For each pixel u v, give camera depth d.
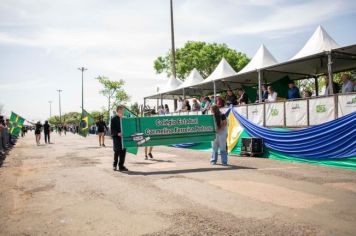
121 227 4.30
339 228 4.09
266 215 4.67
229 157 12.29
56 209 5.25
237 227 4.18
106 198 5.88
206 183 7.03
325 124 9.94
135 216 4.76
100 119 20.12
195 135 10.88
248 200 5.54
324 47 12.33
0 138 15.45
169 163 10.62
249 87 18.88
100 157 12.95
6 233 4.18
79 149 17.50
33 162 11.70
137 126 9.80
